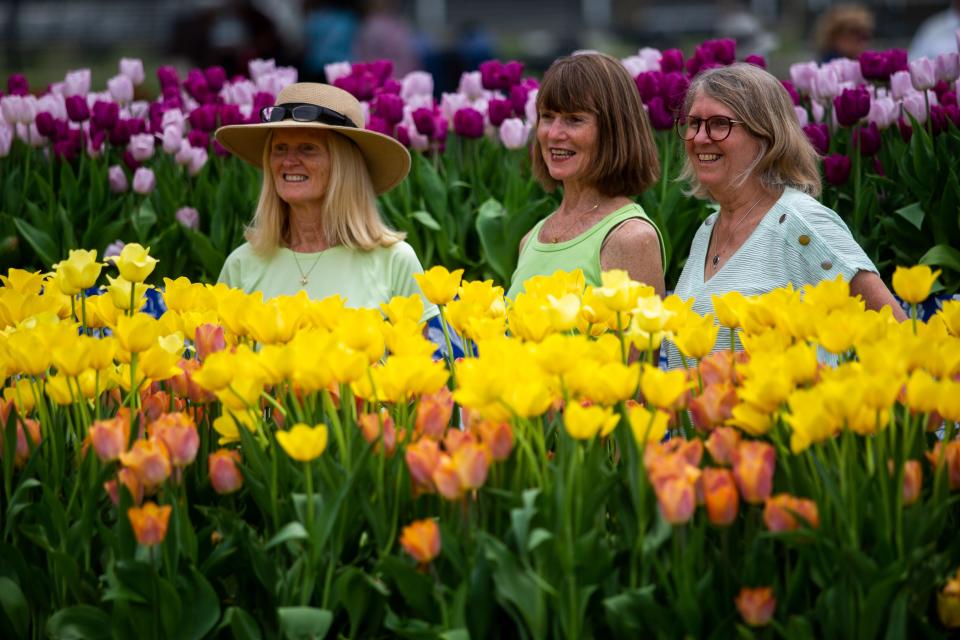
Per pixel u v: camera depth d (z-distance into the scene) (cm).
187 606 413
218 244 952
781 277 694
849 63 1041
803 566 397
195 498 469
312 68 2047
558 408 469
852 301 484
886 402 389
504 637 416
